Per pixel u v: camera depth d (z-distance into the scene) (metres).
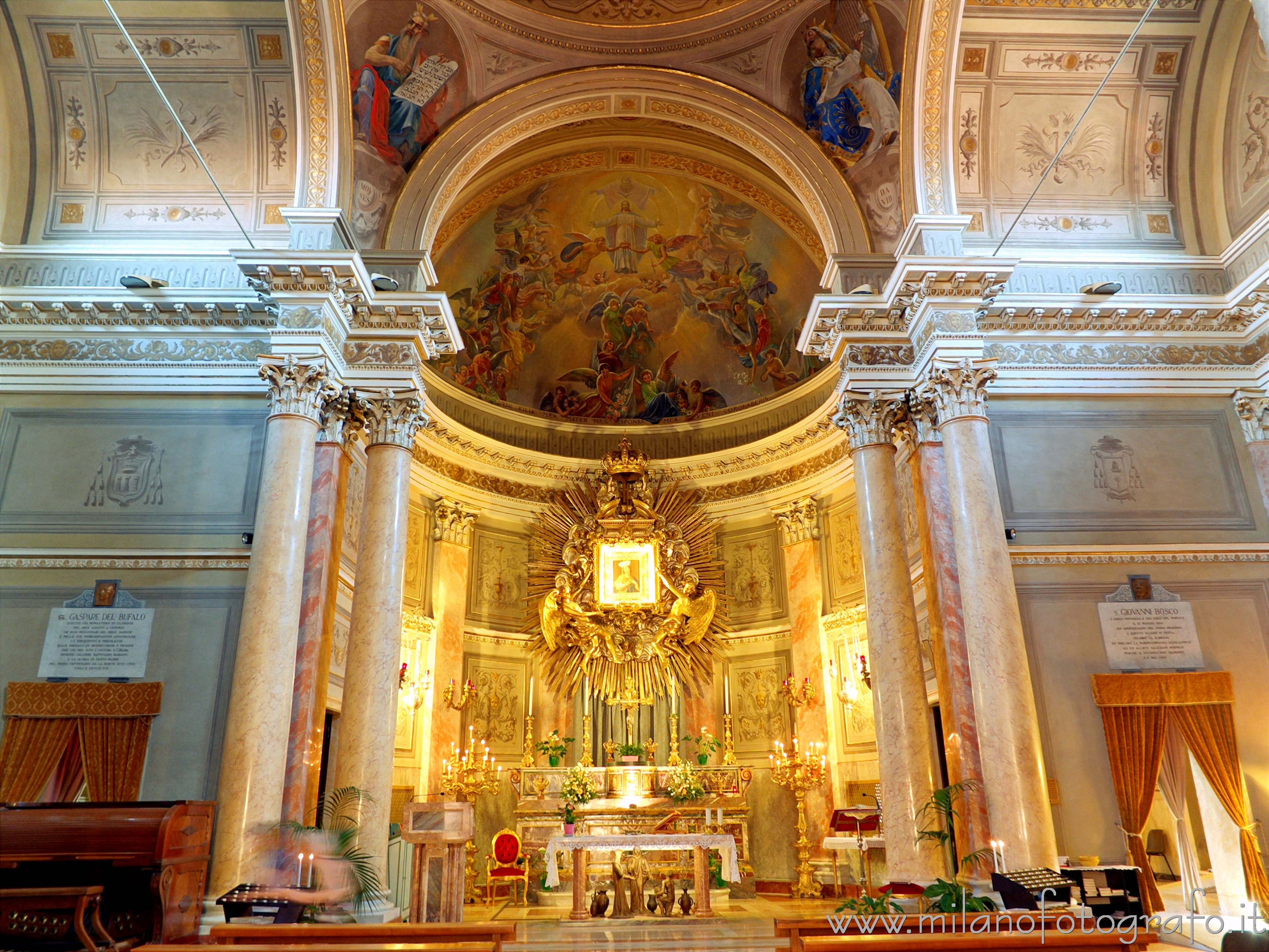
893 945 4.83
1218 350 11.91
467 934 5.91
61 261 11.57
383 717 10.34
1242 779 10.11
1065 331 11.82
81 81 11.60
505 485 17.31
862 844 11.99
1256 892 9.75
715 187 16.61
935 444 11.18
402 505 11.14
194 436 11.12
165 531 10.71
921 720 10.36
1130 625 10.76
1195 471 11.47
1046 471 11.38
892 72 12.09
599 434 18.41
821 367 16.53
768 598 16.84
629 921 11.36
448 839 9.11
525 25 12.64
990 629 9.67
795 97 12.93
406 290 11.80
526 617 17.11
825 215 12.66
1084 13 11.47
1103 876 8.92
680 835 12.00
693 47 13.00
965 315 10.81
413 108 12.46
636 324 18.41
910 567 12.51
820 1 12.27
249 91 11.72
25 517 10.70
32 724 9.85
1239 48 11.74
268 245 11.69
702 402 18.41
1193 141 12.36
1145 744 10.18
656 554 17.06
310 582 10.61
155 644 10.25
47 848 7.73
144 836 7.83
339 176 11.65
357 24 11.72
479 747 15.59
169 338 11.45
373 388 11.32
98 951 6.98
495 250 16.98
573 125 15.36
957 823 10.05
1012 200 12.30
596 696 16.66
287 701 9.49
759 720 16.28
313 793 10.14
